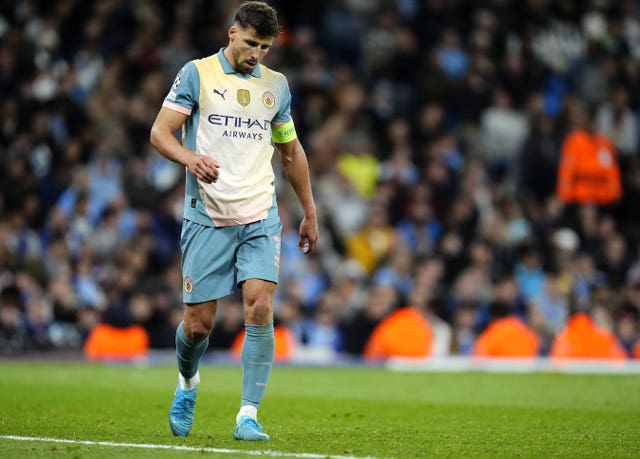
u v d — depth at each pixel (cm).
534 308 5756
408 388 3897
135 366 4947
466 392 3712
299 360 5525
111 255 5838
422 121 6831
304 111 6812
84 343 5534
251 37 2167
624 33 8075
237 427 2183
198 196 2198
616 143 7306
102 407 3005
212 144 2194
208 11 7031
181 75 2202
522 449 2139
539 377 4459
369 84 7169
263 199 2214
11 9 6875
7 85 6512
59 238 5844
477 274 5872
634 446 2205
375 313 5569
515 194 6831
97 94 6531
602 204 6862
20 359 5388
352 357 5562
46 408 2944
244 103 2211
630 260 6388
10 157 6259
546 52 7656
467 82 7012
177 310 5588
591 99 7450
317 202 6475
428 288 5653
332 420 2739
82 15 6938
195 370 2272
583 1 7925
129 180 6062
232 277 2222
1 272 5519
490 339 5609
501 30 7512
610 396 3547
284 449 2036
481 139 6925
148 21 6825
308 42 7025
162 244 5950
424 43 7444
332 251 6203
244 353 2198
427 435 2384
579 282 6106
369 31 7356
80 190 6006
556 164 6794
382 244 6312
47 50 6750
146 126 6444
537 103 6988
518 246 6284
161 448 2034
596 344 5706
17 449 2022
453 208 6284
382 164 6819
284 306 5609
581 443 2250
